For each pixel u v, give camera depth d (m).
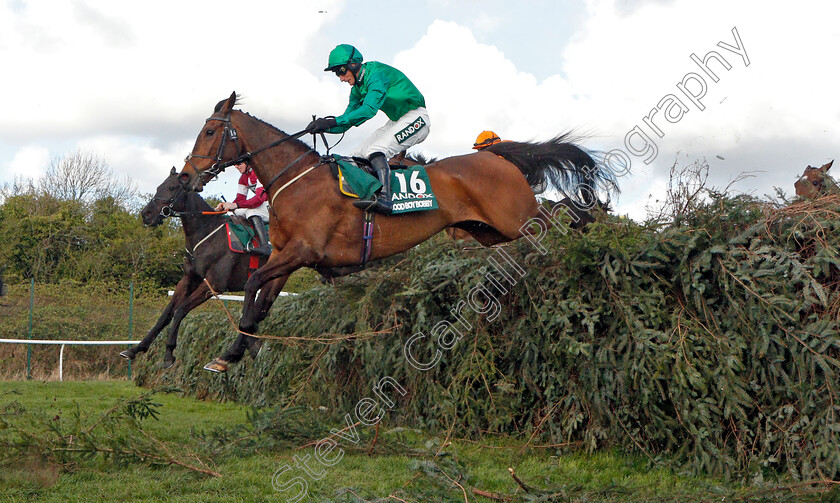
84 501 3.03
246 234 6.45
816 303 3.29
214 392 7.24
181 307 6.29
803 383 3.22
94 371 11.98
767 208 3.68
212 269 6.43
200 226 6.52
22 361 11.59
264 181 4.62
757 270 3.42
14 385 8.51
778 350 3.35
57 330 12.28
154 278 21.67
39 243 21.00
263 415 4.22
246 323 4.48
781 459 3.39
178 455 3.65
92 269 20.78
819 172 4.06
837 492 2.78
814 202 3.55
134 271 21.44
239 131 4.64
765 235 3.54
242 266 6.54
